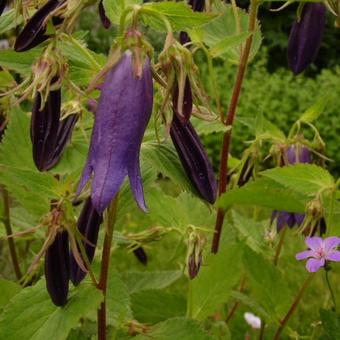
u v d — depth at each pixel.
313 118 0.60
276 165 0.60
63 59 0.39
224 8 0.56
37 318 0.44
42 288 0.44
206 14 0.37
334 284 0.94
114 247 0.62
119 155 0.35
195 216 0.60
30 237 0.60
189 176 0.42
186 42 0.53
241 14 0.58
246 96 1.87
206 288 0.55
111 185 0.35
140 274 0.65
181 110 0.36
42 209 0.51
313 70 2.26
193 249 0.49
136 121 0.35
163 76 0.37
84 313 0.43
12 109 0.49
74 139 0.51
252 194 0.53
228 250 0.54
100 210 0.34
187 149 0.41
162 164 0.42
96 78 0.35
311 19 0.56
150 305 0.60
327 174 0.51
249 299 0.61
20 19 0.50
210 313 0.55
